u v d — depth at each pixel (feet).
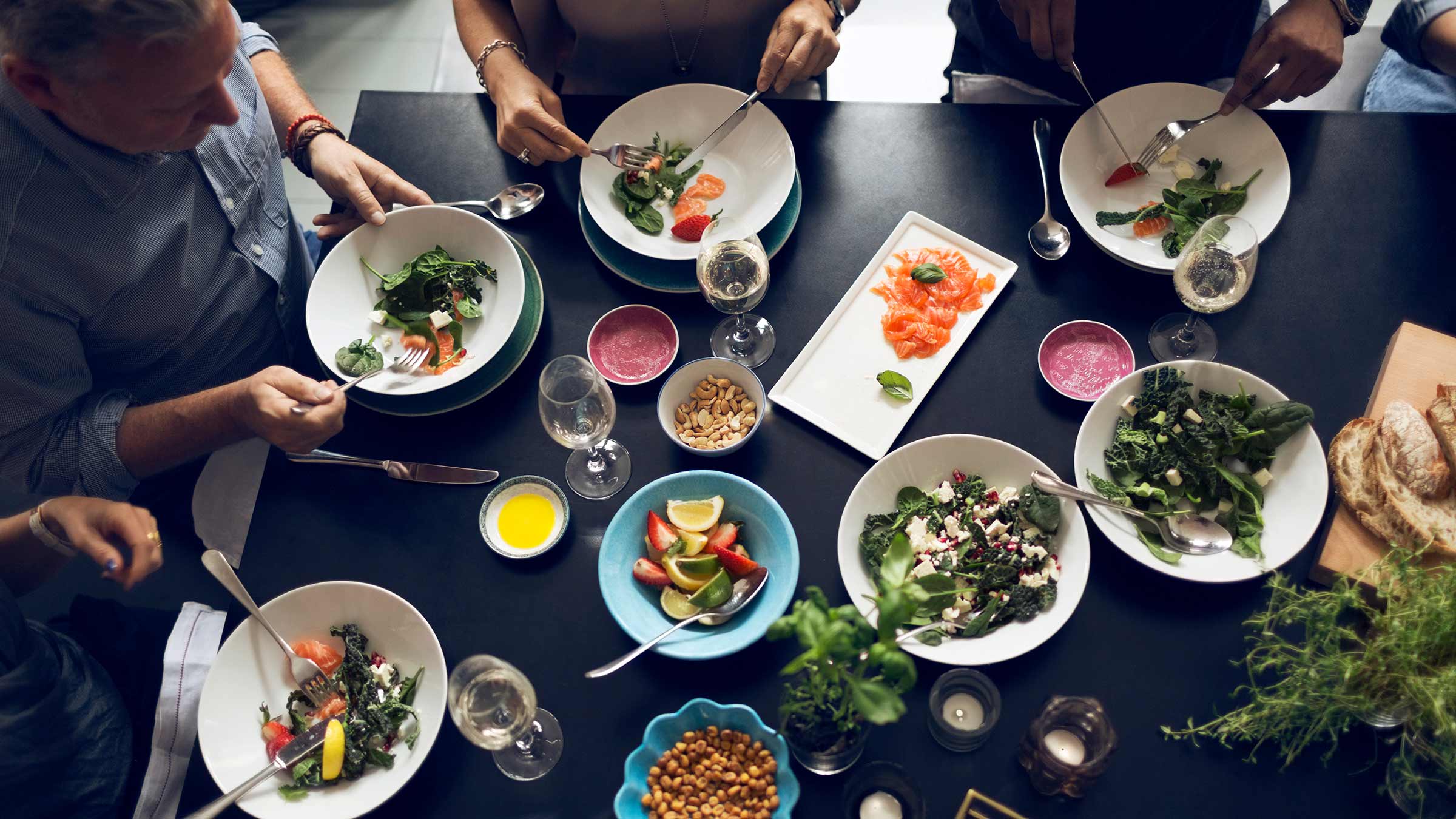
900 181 5.67
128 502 5.48
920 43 10.52
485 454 5.07
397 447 5.11
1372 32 7.75
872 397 5.05
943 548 4.49
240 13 11.13
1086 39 6.60
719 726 4.19
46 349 4.76
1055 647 4.41
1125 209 5.48
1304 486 4.42
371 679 4.43
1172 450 4.57
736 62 6.86
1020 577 4.39
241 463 5.24
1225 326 5.08
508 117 5.59
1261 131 5.41
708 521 4.58
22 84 3.87
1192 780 4.11
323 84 10.75
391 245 5.46
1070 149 5.50
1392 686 3.55
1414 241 5.21
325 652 4.49
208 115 4.39
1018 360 5.10
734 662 4.46
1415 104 6.61
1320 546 4.51
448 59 9.13
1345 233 5.26
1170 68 6.72
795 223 5.57
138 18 3.62
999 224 5.50
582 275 5.56
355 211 5.79
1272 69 5.34
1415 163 5.40
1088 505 4.46
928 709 4.29
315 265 6.73
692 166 5.75
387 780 4.22
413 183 5.90
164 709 4.51
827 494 4.85
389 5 11.21
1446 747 3.42
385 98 6.17
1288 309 5.10
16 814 4.49
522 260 5.48
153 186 4.80
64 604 6.28
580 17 6.39
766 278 4.85
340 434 5.15
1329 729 3.91
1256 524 4.44
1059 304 5.23
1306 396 4.88
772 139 5.67
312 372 5.76
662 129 5.87
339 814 4.11
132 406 5.12
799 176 5.73
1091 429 4.65
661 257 5.41
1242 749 4.15
